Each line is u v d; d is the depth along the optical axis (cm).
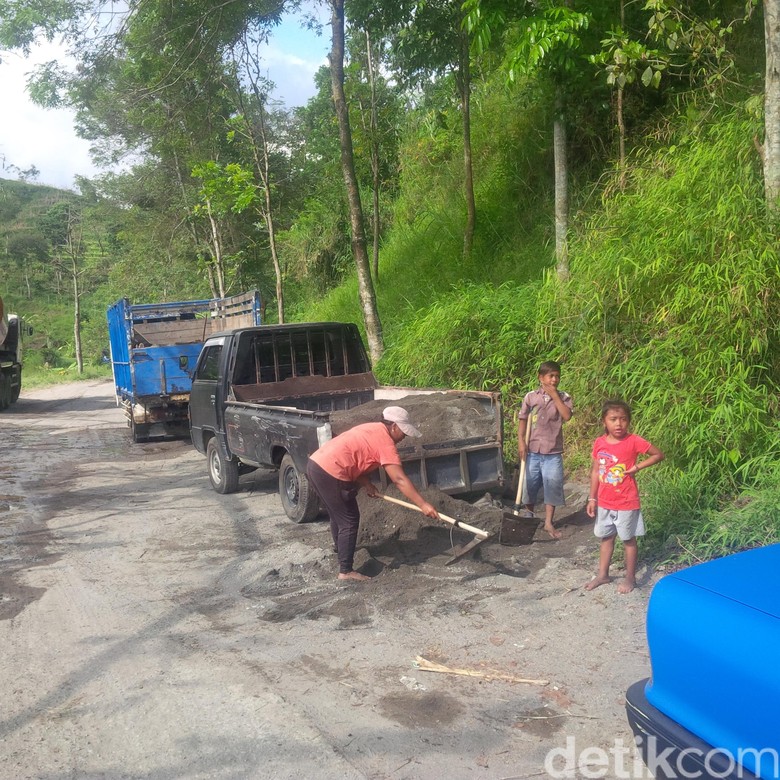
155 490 938
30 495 941
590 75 1032
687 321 696
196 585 573
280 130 2261
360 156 1770
